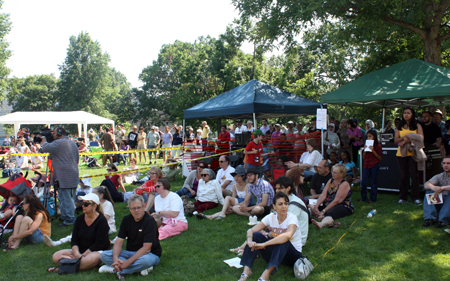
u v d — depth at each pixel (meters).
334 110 29.53
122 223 4.34
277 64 40.25
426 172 7.47
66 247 5.25
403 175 6.85
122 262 4.09
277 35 11.84
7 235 5.84
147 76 55.69
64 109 57.44
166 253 4.91
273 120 32.88
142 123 56.53
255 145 8.64
